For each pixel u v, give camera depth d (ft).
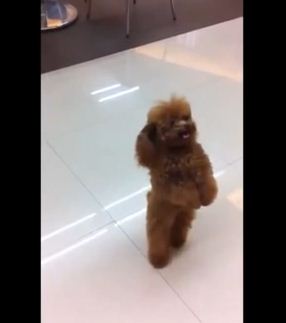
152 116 4.23
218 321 4.54
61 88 8.41
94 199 6.06
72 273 5.09
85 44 9.90
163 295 4.80
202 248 5.26
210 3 11.58
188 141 4.20
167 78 8.62
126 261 5.19
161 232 4.84
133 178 6.36
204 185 4.47
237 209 5.75
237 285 4.85
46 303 4.78
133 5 11.62
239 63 8.95
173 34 10.23
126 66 9.08
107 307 4.72
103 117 7.61
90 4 10.98
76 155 6.81
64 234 5.57
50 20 10.56
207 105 7.77
